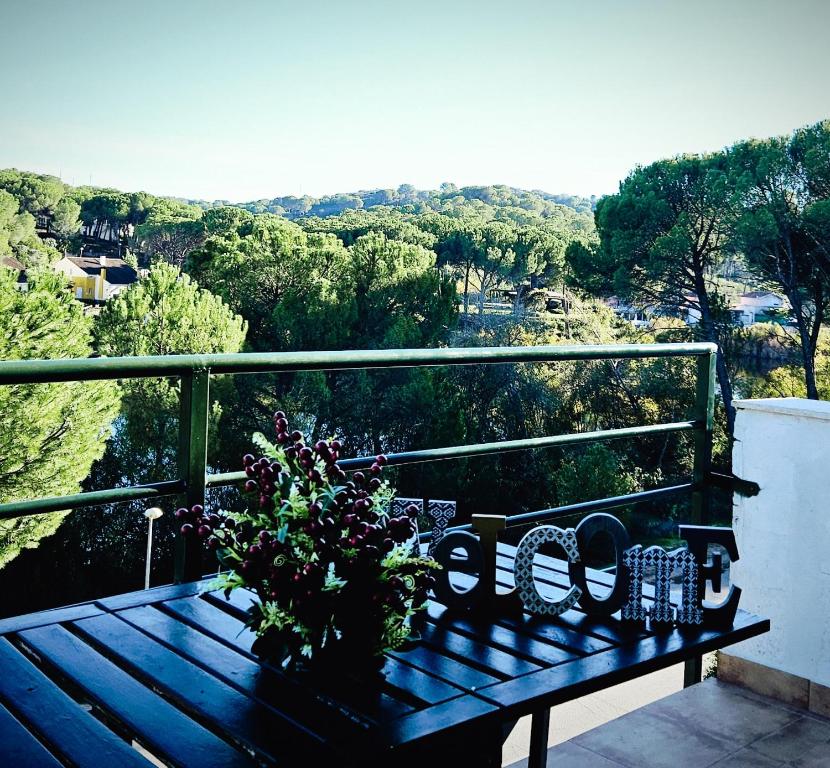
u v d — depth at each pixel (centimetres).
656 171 2492
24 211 3541
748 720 246
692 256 2394
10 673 136
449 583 167
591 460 2317
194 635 154
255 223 3431
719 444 2294
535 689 135
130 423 2219
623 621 165
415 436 2553
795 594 254
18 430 1648
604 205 2592
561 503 2372
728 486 269
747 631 167
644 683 506
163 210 3856
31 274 1755
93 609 167
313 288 2858
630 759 225
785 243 2234
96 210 3747
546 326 2670
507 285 3162
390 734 119
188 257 3253
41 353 1681
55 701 128
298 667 138
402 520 140
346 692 133
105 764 112
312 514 134
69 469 1728
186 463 189
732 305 2353
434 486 2472
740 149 2369
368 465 204
